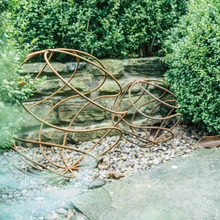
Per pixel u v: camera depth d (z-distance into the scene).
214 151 2.21
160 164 2.02
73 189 1.73
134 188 1.66
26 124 2.42
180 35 2.85
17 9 2.36
